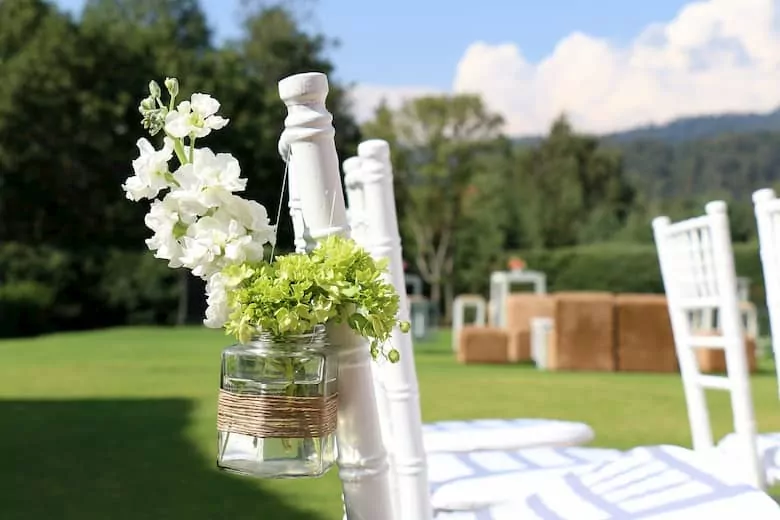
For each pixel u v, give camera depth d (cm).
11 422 572
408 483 175
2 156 2138
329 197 134
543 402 687
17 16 2312
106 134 2186
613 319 980
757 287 1866
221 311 125
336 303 125
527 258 2069
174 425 559
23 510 363
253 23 2664
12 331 1816
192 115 128
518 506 167
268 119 2205
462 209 2575
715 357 955
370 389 135
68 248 2164
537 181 3198
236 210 127
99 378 826
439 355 1215
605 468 173
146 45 2303
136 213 2247
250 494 386
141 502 374
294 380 124
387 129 2667
